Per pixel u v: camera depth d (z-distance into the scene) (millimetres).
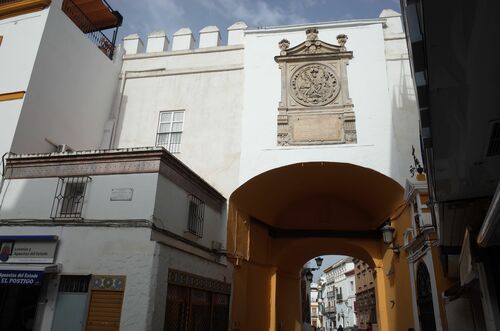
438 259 8828
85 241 8758
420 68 3971
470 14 3352
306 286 27266
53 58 11891
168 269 8688
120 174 9266
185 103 14383
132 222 8672
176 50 15219
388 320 14352
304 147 13039
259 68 14234
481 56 3770
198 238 11094
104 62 14367
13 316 8797
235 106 13969
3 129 10516
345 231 15891
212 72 14609
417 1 3494
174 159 9672
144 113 14523
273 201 15180
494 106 4402
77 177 9484
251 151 13305
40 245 8898
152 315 7949
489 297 5613
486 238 4648
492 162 5418
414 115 12922
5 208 9625
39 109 11211
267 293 15062
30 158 9859
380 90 13312
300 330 18719
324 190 15602
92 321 8109
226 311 12031
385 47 13859
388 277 14281
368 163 12602
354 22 14141
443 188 6109
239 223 13461
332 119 13219
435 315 8672
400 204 12438
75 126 12633
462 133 4871
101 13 15648
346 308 52281
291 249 16484
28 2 11945
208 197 11969
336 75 13672
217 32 15445
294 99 13664
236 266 12875
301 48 14164
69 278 8594
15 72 11227
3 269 8656
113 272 8375
